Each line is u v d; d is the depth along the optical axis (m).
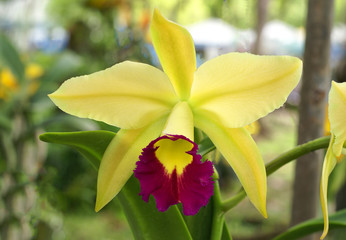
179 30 0.16
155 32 0.17
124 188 0.18
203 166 0.17
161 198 0.17
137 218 0.18
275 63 0.16
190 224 0.19
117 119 0.17
